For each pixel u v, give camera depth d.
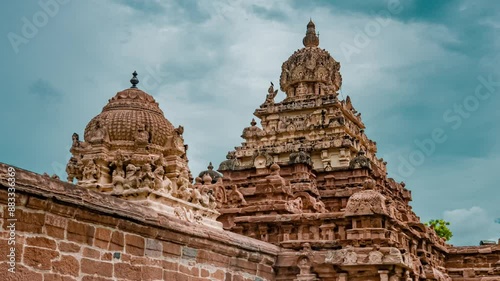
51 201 14.98
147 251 17.97
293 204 30.38
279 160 49.81
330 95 52.06
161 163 21.86
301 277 24.28
